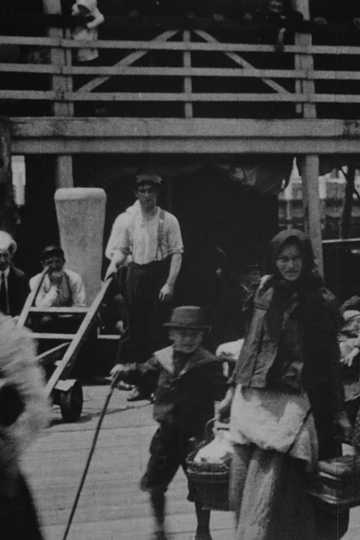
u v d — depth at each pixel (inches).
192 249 340.2
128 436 251.1
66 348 293.3
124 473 238.2
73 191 317.1
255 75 382.0
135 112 377.4
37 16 350.0
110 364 306.0
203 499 210.5
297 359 202.5
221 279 295.6
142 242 288.0
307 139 391.5
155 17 363.9
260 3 381.7
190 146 371.2
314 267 206.5
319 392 205.9
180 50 370.6
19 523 85.7
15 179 370.6
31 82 367.9
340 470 197.5
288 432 199.6
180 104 380.8
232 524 227.9
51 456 243.0
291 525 199.8
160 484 234.7
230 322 252.2
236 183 399.5
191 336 229.5
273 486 199.3
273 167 386.6
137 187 292.2
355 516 233.3
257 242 446.9
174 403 230.1
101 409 277.9
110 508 230.2
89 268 318.3
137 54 361.7
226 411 215.2
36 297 304.7
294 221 452.1
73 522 225.6
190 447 228.1
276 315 205.2
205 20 369.7
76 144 358.6
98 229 323.3
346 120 396.2
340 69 405.1
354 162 402.9
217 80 393.1
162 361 231.6
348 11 401.7
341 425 208.8
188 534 227.9
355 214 511.2
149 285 283.3
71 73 356.8
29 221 357.4
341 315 275.1
